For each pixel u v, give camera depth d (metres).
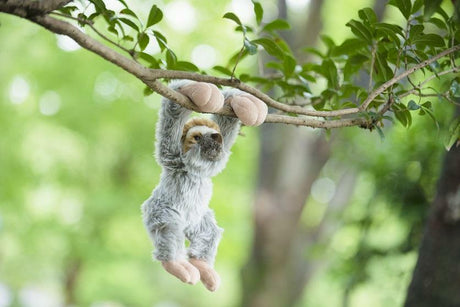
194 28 13.71
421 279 4.27
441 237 4.19
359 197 8.23
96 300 18.98
